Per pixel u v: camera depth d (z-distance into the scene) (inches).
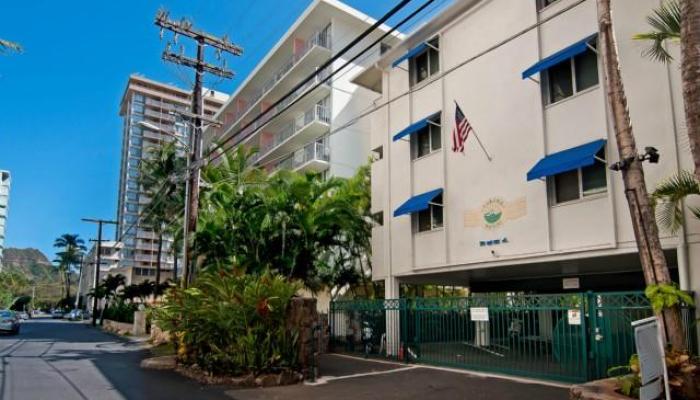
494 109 628.7
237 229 882.1
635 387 298.7
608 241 490.6
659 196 386.3
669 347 313.6
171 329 623.2
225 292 516.7
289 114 1663.4
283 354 508.4
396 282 764.6
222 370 509.0
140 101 4180.6
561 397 410.0
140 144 4069.9
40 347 928.9
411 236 733.3
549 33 576.4
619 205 487.5
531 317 537.0
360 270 1034.7
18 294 4343.0
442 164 695.7
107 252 4222.4
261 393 450.0
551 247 541.3
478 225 631.8
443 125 703.1
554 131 554.3
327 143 1406.3
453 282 873.5
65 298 4313.5
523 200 577.3
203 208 944.9
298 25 1533.0
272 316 514.6
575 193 530.9
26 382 508.7
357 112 1438.2
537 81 572.4
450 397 423.5
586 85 533.3
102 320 2087.8
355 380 514.3
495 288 818.8
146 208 1496.1
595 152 487.2
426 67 756.6
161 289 1576.0
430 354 638.5
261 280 525.0
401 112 789.9
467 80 674.2
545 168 521.0
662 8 399.2
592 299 464.4
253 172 1004.6
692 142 295.1
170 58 905.5
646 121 474.6
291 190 866.1
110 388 475.2
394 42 1487.5
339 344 805.2
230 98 2132.1
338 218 868.0
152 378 536.4
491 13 650.8
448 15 709.9
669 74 462.6
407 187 754.8
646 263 331.0
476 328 595.2
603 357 450.6
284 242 849.5
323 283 968.3
